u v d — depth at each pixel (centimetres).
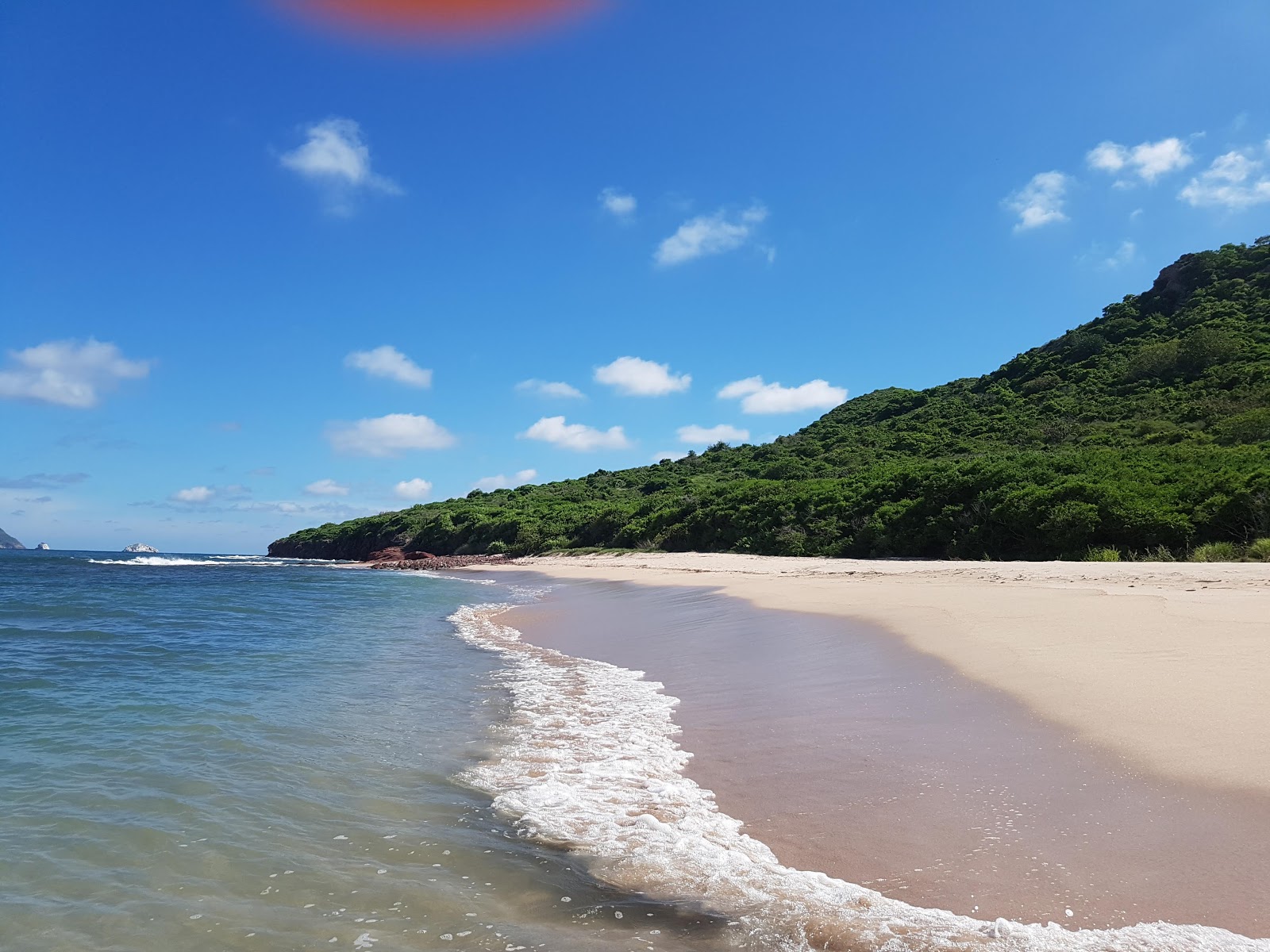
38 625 1684
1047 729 624
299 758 670
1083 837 438
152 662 1198
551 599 2392
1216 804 463
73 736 744
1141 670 759
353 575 4425
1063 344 6384
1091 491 2489
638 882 434
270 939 380
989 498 2833
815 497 3912
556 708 848
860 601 1530
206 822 527
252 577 4153
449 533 6938
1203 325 5244
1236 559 1975
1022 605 1232
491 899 418
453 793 580
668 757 648
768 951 359
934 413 6088
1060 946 339
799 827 486
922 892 398
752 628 1343
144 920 399
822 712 741
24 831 510
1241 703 626
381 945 372
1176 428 3875
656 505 5481
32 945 374
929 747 610
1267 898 365
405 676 1062
